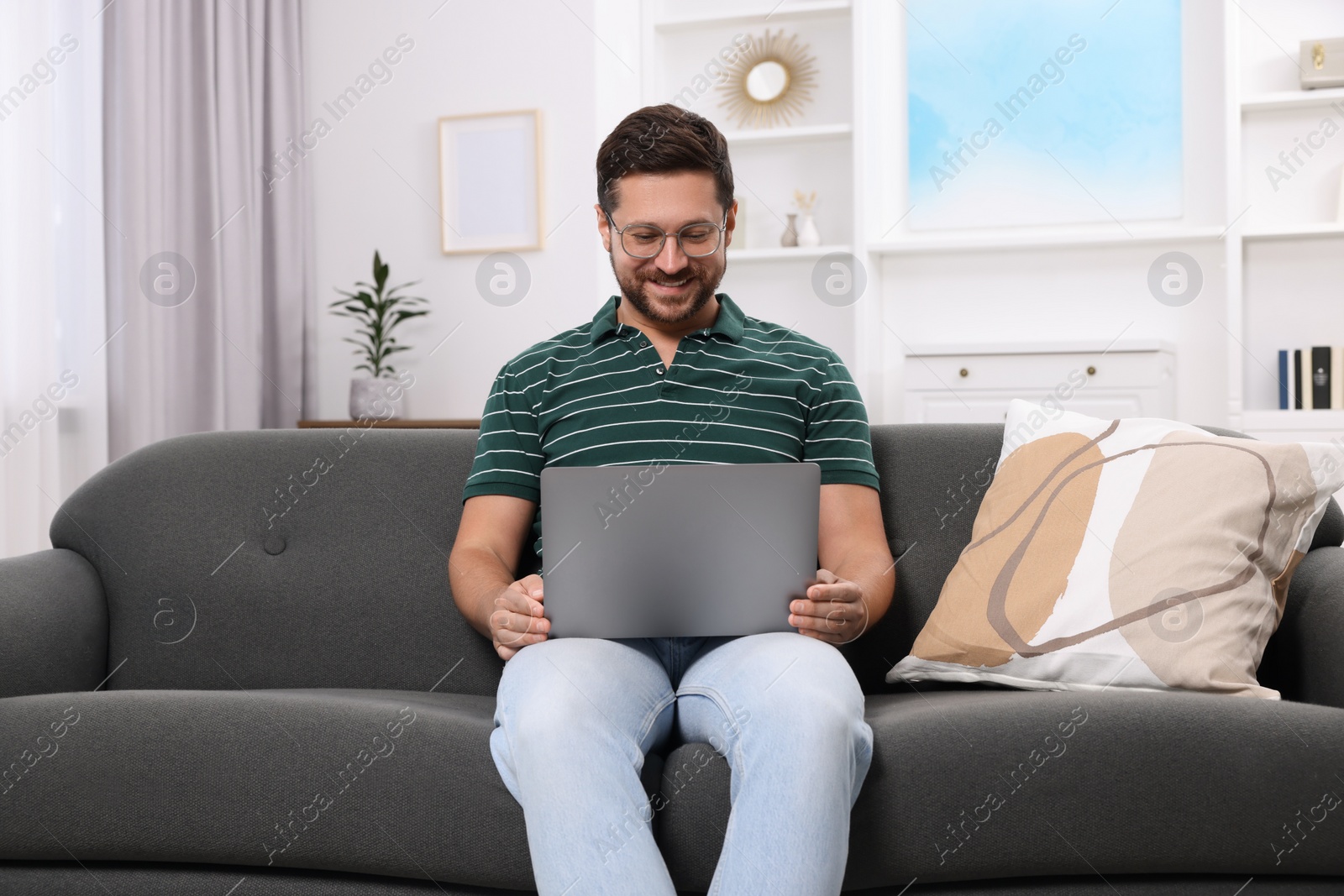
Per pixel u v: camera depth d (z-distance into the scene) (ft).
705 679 3.93
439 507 5.27
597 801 3.26
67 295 9.76
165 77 10.86
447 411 12.94
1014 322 12.89
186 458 5.43
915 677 4.68
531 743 3.38
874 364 13.01
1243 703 3.65
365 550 5.22
